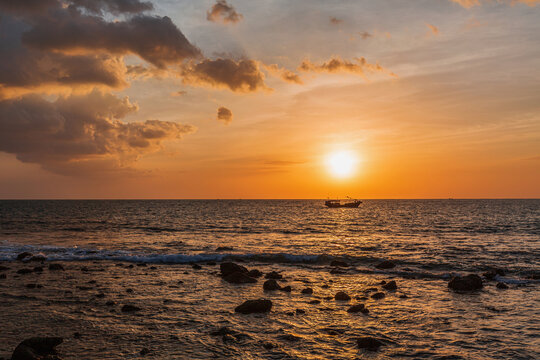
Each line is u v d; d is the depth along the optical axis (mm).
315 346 9930
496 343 10242
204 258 27281
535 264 25734
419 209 158500
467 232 53438
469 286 17453
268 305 13680
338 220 85875
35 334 10711
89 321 12055
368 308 13969
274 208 177250
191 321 12195
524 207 173125
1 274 19531
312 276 21141
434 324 12000
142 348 9711
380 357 9195
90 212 119812
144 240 41156
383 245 37906
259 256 27781
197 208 168125
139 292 16422
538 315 13125
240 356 9188
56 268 22062
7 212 112750
